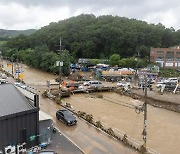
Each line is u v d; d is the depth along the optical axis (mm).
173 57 102750
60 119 31766
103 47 120562
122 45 115938
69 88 51938
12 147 21281
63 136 26734
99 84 56156
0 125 20594
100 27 130250
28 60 96562
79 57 118875
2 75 65062
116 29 119375
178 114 39594
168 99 46219
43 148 23453
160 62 102125
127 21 151500
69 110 36594
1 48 151625
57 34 131875
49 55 80938
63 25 155250
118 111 39281
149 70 79000
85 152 23250
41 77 70062
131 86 57281
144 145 25000
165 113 39906
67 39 127188
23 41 147750
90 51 115562
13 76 67062
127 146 25141
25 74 75438
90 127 30078
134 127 32125
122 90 52938
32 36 149750
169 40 136250
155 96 48281
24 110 22359
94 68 83188
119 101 45781
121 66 91938
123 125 32719
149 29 132125
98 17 166125
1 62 109062
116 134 28922
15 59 115188
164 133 30797
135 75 68875
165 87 54250
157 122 35031
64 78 68188
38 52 90438
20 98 23703
